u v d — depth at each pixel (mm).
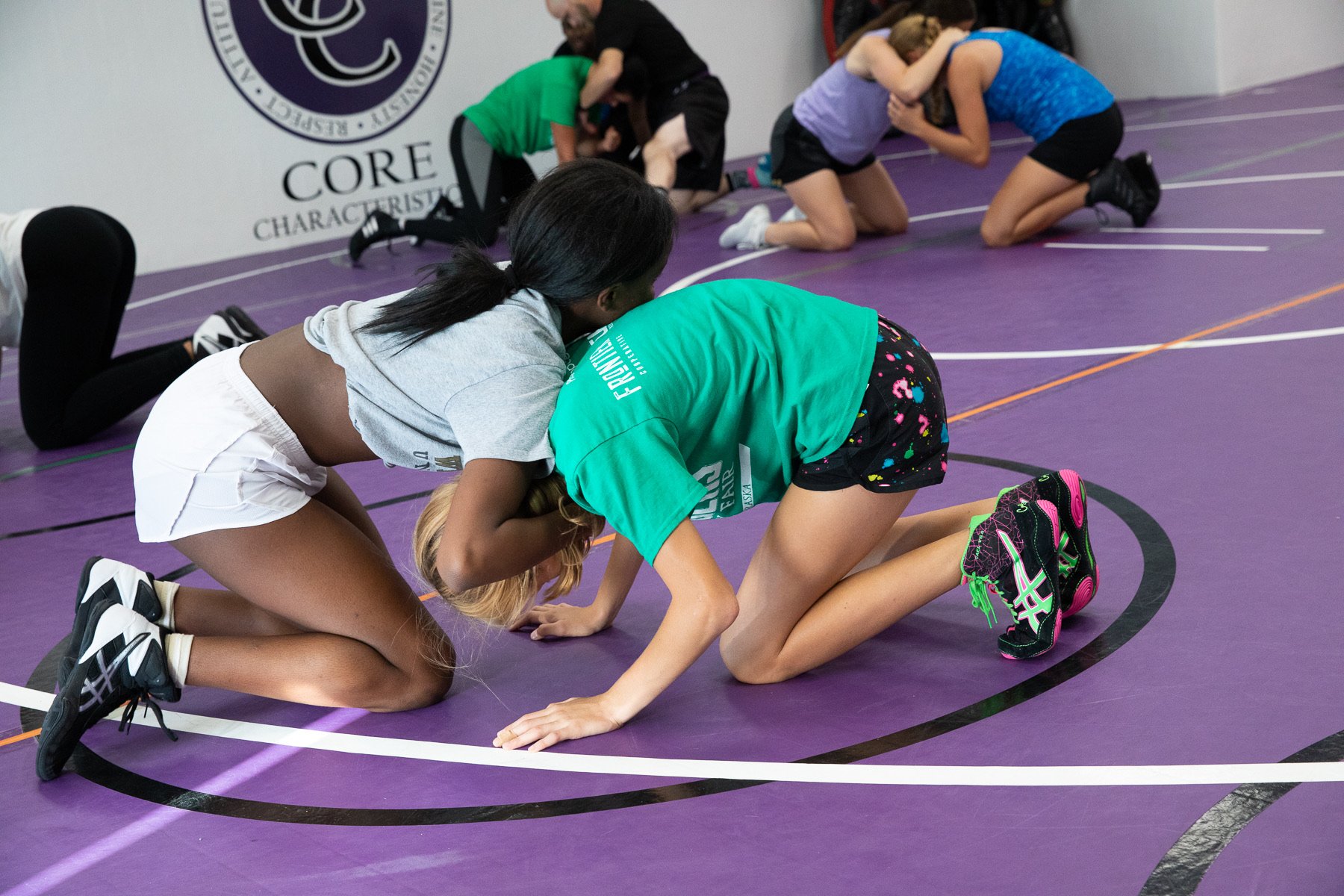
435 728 2061
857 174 5992
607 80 6996
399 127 8562
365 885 1626
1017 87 5387
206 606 2211
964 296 4770
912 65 5430
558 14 7168
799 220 6223
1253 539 2367
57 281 3924
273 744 2064
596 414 1752
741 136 10258
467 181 7168
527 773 1873
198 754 2055
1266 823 1541
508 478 1751
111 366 4152
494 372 1792
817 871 1546
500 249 7148
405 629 2082
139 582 2158
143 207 7723
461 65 8734
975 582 2041
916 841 1586
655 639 1857
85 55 7410
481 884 1599
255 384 1978
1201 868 1470
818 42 10625
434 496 1896
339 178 8383
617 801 1765
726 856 1602
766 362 1878
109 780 1996
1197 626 2078
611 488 1732
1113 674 1963
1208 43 9945
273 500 1992
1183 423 3053
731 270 5773
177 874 1704
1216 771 1665
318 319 2006
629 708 1906
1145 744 1752
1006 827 1596
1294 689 1844
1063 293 4598
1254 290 4266
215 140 7898
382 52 8383
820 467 1941
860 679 2061
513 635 2424
